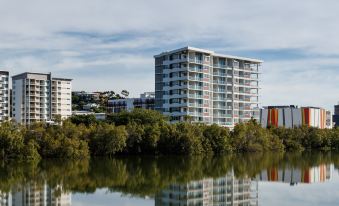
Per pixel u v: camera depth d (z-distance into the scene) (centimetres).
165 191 8100
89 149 14950
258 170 11312
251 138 17775
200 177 9938
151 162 13338
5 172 10644
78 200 7250
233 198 7481
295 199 7400
